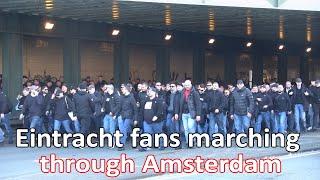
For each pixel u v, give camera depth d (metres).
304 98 20.59
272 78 33.94
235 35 29.44
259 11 19.34
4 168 12.24
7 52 20.77
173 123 16.75
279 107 19.36
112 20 22.94
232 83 30.34
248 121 17.16
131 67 25.38
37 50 21.97
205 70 28.98
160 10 19.48
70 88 22.33
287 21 22.53
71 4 18.09
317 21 22.48
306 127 21.42
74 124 17.17
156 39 26.23
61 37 22.52
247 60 31.89
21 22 21.06
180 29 26.45
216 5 17.84
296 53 36.19
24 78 21.45
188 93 15.66
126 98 15.59
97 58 24.08
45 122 17.70
